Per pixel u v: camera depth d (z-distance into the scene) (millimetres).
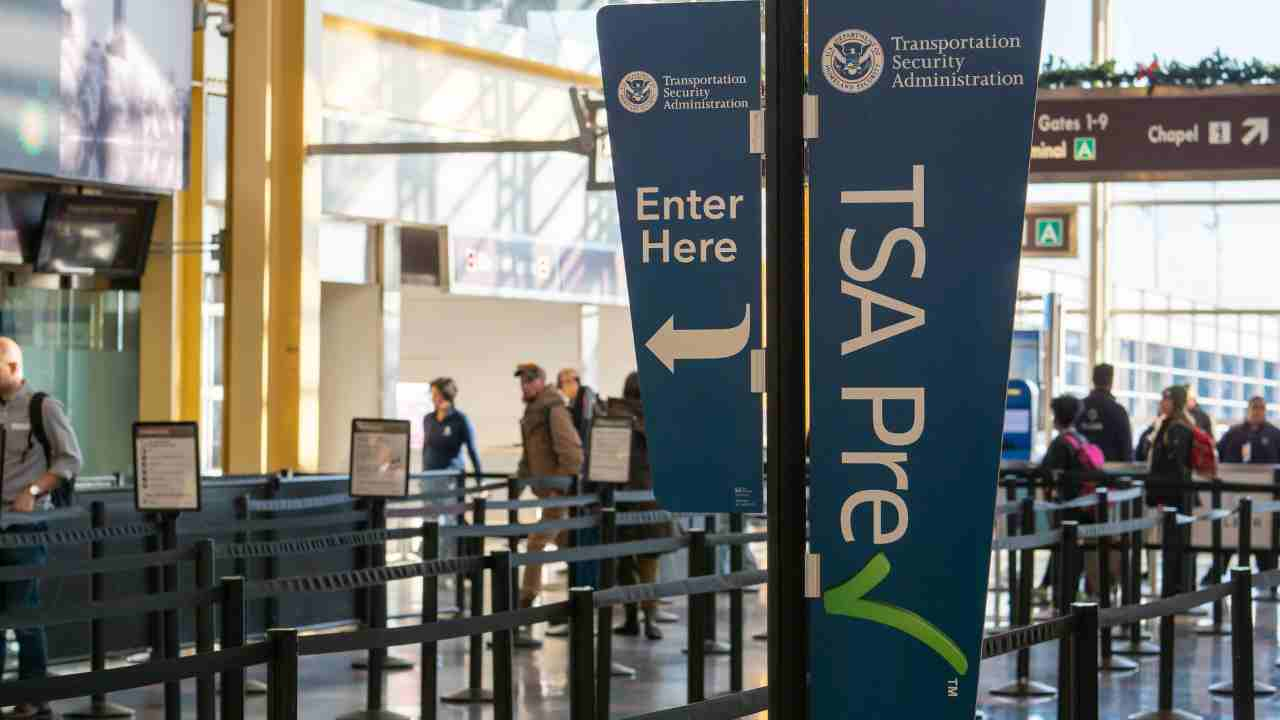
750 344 4664
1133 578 11594
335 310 18859
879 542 4414
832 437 4426
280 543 8219
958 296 4391
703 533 8727
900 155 4398
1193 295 23078
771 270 4426
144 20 15062
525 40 20875
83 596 9953
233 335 15719
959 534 4391
